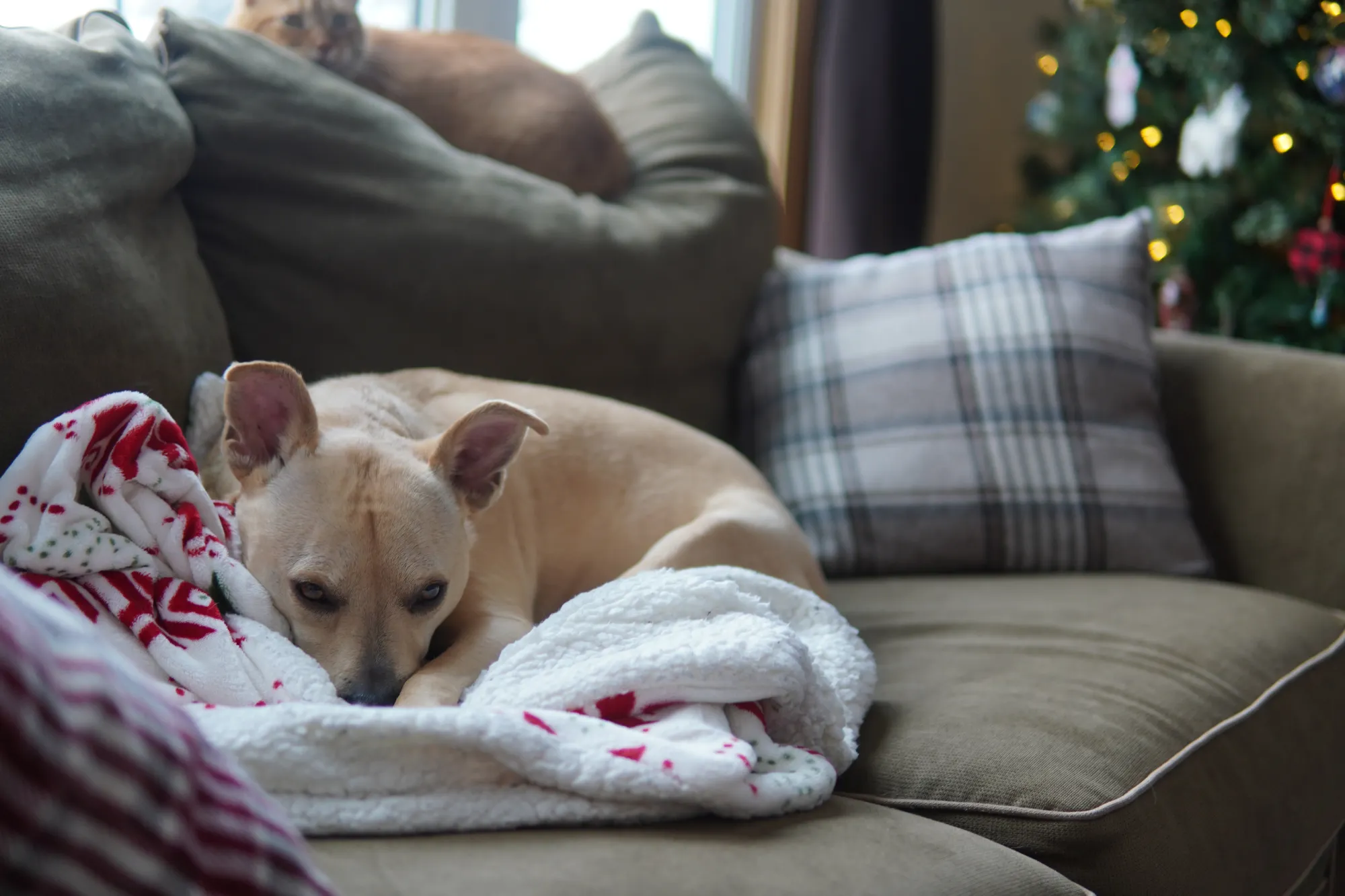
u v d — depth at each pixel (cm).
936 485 244
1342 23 353
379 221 212
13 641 70
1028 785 150
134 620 134
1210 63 369
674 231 252
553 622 149
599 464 209
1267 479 260
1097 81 429
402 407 192
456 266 217
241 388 154
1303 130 364
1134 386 257
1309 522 254
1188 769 165
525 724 122
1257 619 216
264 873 80
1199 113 386
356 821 116
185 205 199
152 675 132
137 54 189
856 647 168
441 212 218
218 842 78
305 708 119
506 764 121
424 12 331
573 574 207
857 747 161
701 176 268
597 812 123
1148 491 250
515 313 224
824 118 420
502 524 193
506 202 228
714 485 213
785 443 257
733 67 426
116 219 167
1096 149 440
